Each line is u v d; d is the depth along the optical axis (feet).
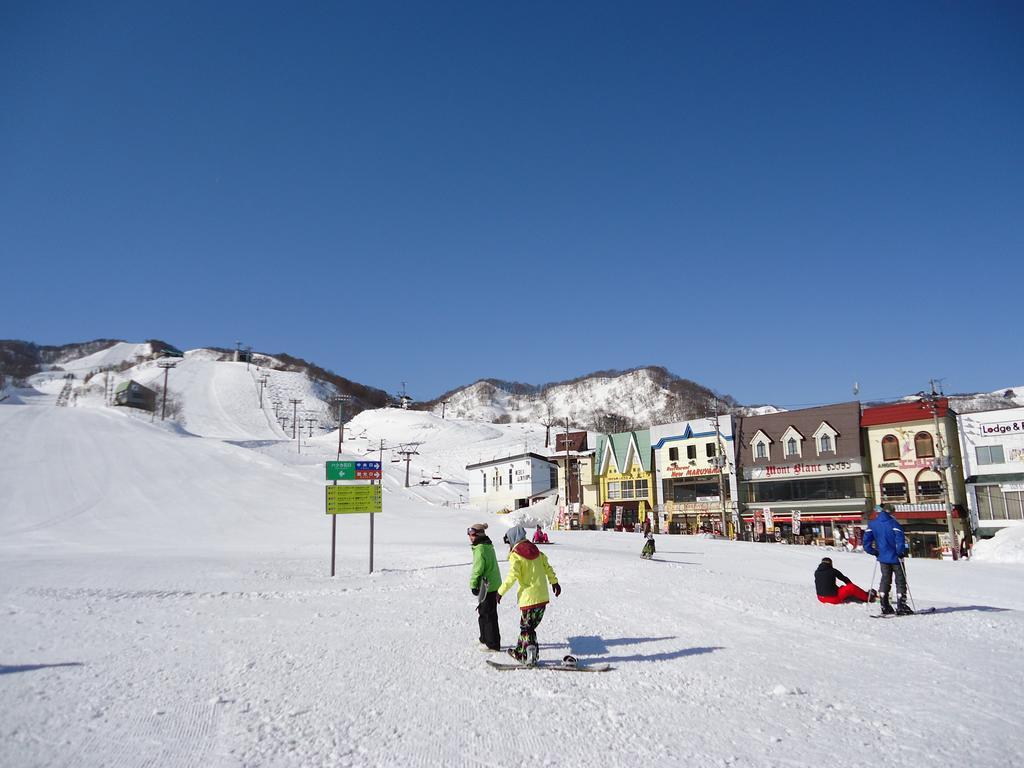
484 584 35.35
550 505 266.57
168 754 20.93
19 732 22.84
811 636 38.47
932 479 180.34
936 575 85.46
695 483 225.35
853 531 177.78
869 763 19.86
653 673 30.27
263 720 24.16
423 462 462.60
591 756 20.62
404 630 41.75
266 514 219.82
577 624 42.29
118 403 643.86
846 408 200.75
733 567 90.74
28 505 217.77
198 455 307.99
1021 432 168.25
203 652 35.91
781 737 22.07
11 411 367.45
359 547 144.05
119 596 62.03
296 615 49.08
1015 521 164.25
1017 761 19.97
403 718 24.29
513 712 24.89
